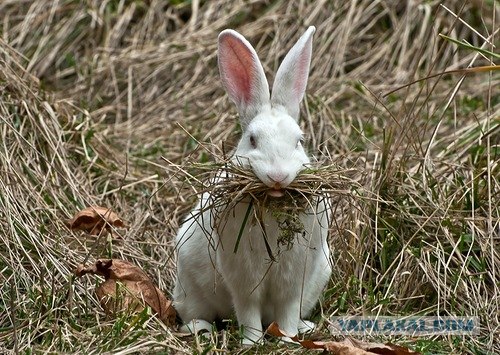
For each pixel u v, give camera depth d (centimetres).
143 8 1302
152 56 1230
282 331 692
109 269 732
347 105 1137
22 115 945
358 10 1268
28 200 860
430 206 827
